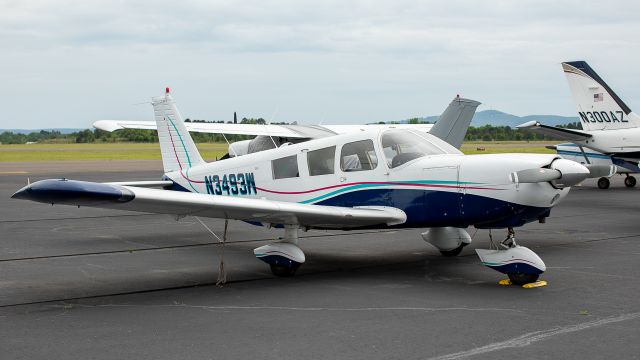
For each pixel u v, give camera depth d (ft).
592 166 22.79
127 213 45.03
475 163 21.90
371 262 25.82
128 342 14.90
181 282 22.00
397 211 23.12
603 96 66.85
